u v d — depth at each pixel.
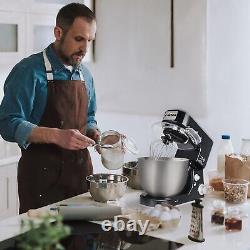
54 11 3.64
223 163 2.59
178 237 1.75
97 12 4.15
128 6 4.01
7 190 3.63
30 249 1.10
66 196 2.61
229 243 1.70
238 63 3.64
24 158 2.57
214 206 2.03
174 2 3.81
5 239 1.69
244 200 2.21
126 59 4.09
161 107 3.98
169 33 3.86
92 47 4.21
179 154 2.28
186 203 2.19
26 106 2.50
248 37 3.59
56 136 2.32
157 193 2.11
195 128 2.25
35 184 2.55
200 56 3.76
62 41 2.54
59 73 2.59
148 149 4.06
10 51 3.38
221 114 3.74
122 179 2.27
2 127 2.47
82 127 2.71
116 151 2.25
